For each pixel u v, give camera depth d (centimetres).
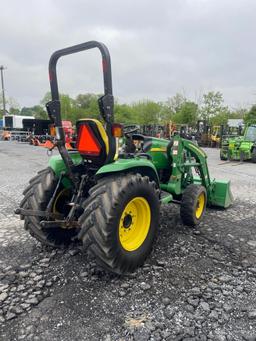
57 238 327
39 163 1103
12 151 1641
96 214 251
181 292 255
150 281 271
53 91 294
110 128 271
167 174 435
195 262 309
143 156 359
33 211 286
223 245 353
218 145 2306
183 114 3616
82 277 277
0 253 328
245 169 1034
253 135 1376
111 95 263
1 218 448
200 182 489
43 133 2288
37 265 300
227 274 287
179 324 216
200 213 434
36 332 207
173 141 409
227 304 240
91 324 215
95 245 251
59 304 237
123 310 230
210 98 3719
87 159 301
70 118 5281
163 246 346
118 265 263
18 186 680
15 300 242
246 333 207
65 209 327
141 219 300
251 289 262
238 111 4412
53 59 290
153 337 202
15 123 3331
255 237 380
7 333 206
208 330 210
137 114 5381
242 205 532
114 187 261
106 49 256
